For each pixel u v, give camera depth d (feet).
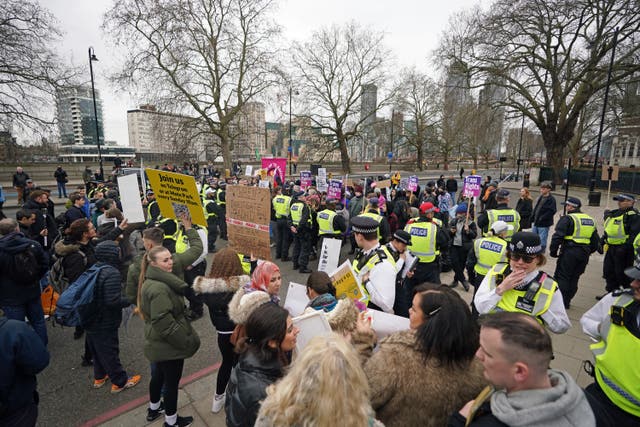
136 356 14.12
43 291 17.57
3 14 57.06
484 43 73.67
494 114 88.07
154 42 80.79
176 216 14.24
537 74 81.76
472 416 4.41
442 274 24.61
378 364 5.49
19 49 58.54
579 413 3.81
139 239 20.79
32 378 7.27
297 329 6.61
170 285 9.65
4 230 12.35
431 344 5.25
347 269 10.26
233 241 14.67
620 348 6.89
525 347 3.99
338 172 146.41
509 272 9.14
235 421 5.73
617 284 18.71
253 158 200.64
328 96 117.50
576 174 97.19
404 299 13.41
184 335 9.49
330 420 4.02
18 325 6.96
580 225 17.31
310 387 4.13
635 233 17.38
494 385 4.40
